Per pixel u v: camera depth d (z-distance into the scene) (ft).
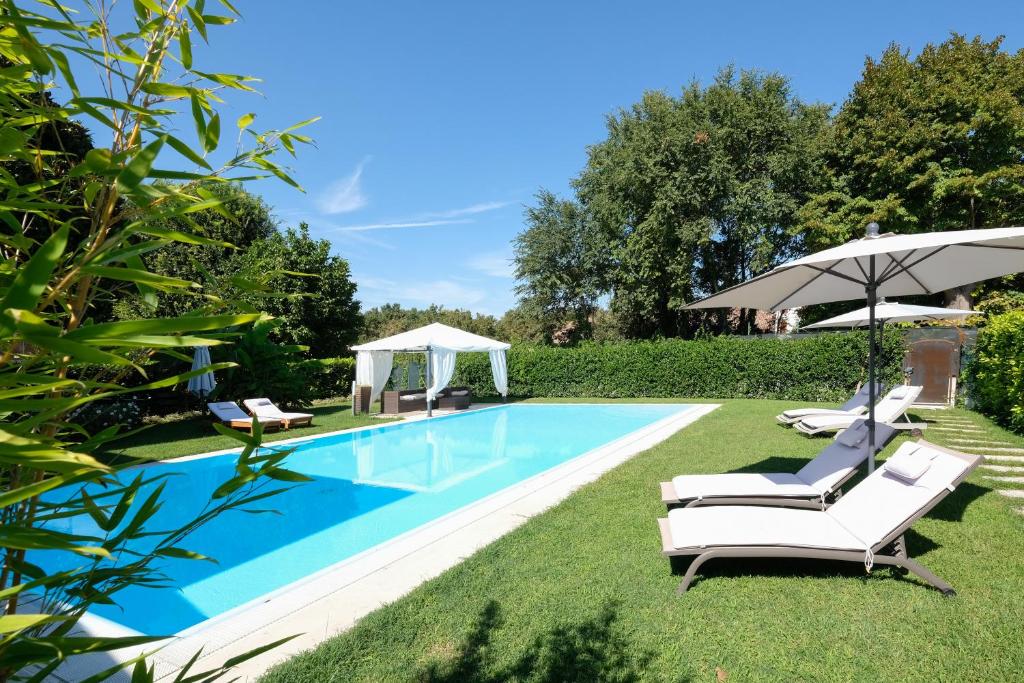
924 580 13.69
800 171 84.64
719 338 71.41
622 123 105.29
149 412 50.62
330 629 12.16
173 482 31.40
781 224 88.48
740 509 15.99
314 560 20.29
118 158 3.02
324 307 84.43
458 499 28.30
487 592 13.58
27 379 2.69
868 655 10.62
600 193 102.99
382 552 16.90
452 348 60.13
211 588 17.80
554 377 79.30
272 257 76.64
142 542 22.26
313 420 54.80
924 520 18.58
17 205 3.32
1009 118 69.36
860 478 24.93
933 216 75.56
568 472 27.94
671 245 89.25
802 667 10.30
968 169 71.41
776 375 65.62
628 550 16.33
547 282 108.68
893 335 58.80
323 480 33.01
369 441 46.98
